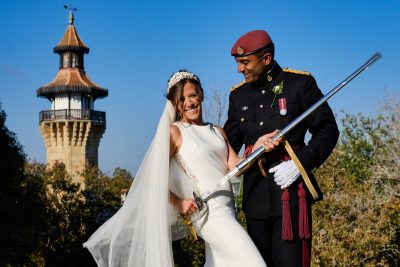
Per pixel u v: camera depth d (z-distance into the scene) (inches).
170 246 188.7
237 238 183.6
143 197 192.1
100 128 1763.0
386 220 592.7
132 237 194.7
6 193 806.5
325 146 182.7
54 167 973.8
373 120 916.6
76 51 1761.8
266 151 183.3
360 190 629.0
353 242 557.3
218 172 192.2
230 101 205.3
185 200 188.4
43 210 854.5
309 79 190.9
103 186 994.1
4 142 808.3
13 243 775.1
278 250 187.8
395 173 825.5
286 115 189.8
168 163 189.2
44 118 1721.2
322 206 583.5
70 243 877.8
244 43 189.9
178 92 193.8
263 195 190.7
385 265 568.1
